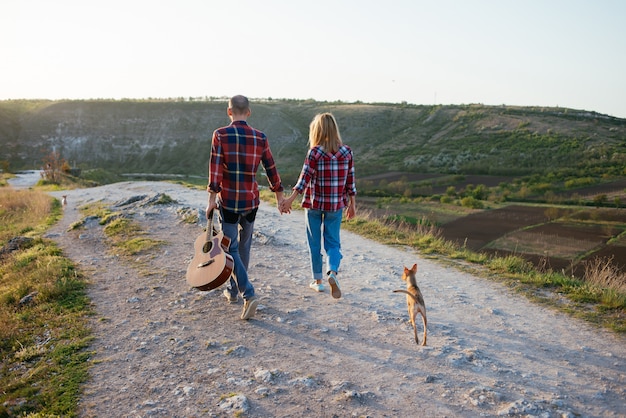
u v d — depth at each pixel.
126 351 4.21
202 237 4.50
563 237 34.47
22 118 139.12
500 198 54.34
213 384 3.61
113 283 6.23
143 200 13.02
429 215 43.34
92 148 133.00
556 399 3.41
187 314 5.01
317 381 3.62
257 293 5.65
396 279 6.64
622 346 4.43
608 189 57.31
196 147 136.62
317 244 5.46
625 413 3.27
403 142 128.50
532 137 107.50
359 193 60.62
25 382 3.80
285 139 142.50
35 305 5.64
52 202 18.36
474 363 3.96
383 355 4.08
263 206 14.31
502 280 6.65
